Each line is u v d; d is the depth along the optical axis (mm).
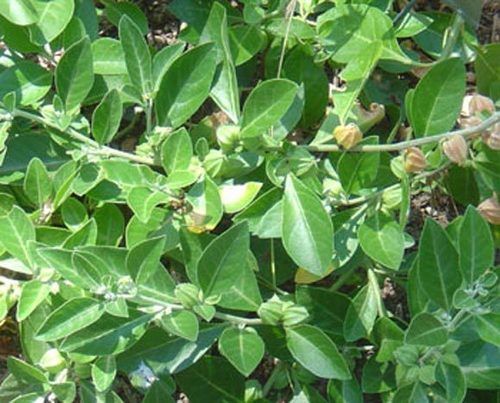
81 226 833
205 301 797
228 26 921
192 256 827
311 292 852
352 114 878
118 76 885
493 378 816
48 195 844
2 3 838
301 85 857
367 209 839
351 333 841
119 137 941
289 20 885
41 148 872
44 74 871
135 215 818
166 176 866
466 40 903
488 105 840
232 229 775
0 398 848
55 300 832
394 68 908
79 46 831
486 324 782
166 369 833
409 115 842
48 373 843
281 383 872
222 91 855
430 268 795
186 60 843
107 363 809
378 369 841
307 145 860
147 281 802
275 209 839
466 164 855
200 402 854
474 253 783
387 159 857
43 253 774
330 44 885
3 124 840
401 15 912
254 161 845
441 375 803
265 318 825
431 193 933
